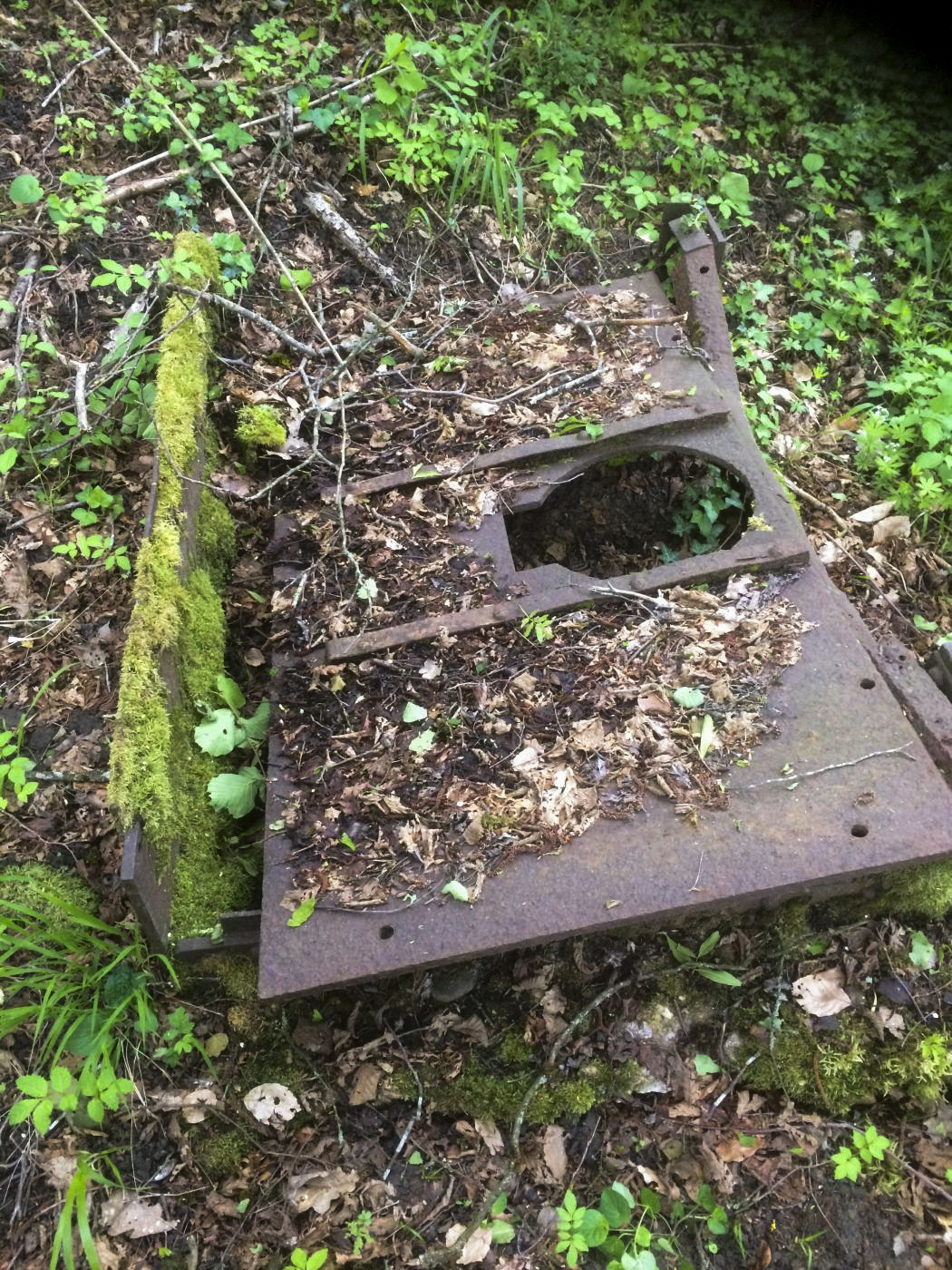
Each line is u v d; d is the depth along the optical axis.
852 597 1.68
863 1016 1.31
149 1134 1.23
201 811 1.32
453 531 1.51
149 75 2.02
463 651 1.37
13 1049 1.24
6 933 1.28
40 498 1.59
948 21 2.41
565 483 1.62
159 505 1.36
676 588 1.41
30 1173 1.19
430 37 2.26
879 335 2.12
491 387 1.69
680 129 2.24
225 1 2.21
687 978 1.32
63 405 1.65
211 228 1.90
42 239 1.79
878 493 1.86
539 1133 1.25
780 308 2.11
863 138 2.38
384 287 1.91
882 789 1.21
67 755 1.41
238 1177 1.22
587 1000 1.31
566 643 1.37
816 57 2.51
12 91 1.97
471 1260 1.16
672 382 1.66
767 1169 1.23
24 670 1.48
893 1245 1.19
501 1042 1.29
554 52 2.29
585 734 1.28
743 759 1.25
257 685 1.48
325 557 1.49
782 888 1.15
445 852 1.20
